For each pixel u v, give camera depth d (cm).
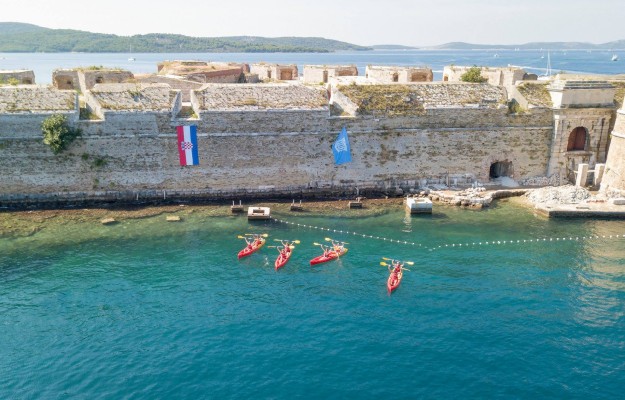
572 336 2917
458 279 3562
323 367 2675
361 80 6862
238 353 2781
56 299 3281
